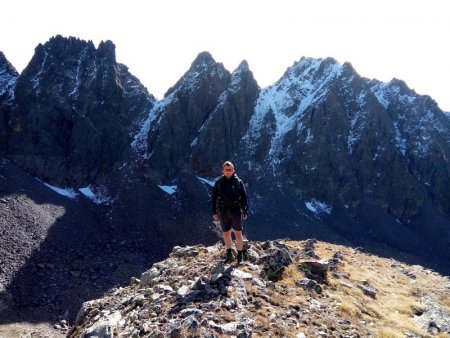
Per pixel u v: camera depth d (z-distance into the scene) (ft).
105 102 485.97
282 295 46.80
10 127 390.42
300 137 553.23
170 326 33.27
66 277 254.47
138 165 445.37
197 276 46.52
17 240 272.51
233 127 515.91
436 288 77.36
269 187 483.92
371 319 49.21
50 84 453.99
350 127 593.83
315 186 518.37
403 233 504.43
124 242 329.93
